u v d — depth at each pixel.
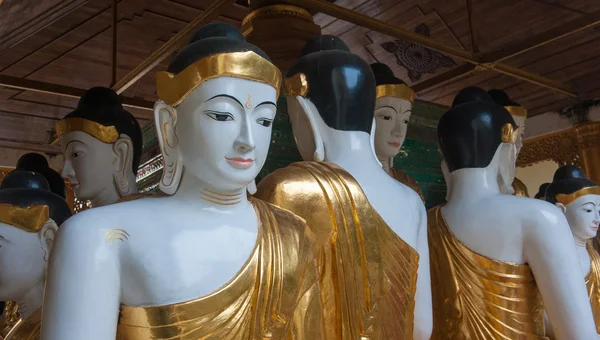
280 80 2.48
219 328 2.14
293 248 2.44
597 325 4.59
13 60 8.16
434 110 5.33
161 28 8.33
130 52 8.66
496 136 3.59
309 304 2.59
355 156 3.02
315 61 3.07
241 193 2.40
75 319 1.97
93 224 2.08
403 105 4.14
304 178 2.77
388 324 2.81
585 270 4.62
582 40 8.61
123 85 6.34
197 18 5.53
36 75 8.74
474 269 3.48
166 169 2.35
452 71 7.51
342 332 2.67
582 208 4.66
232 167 2.26
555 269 3.25
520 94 10.41
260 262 2.29
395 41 9.10
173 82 2.29
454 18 8.54
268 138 2.42
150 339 2.08
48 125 10.48
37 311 3.01
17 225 3.17
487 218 3.45
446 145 3.72
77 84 9.20
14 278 3.15
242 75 2.27
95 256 2.03
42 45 7.90
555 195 4.81
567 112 10.61
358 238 2.71
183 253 2.14
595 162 10.17
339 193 2.73
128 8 7.69
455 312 3.54
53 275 2.04
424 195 5.11
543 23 8.40
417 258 2.96
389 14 8.74
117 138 3.92
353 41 9.46
